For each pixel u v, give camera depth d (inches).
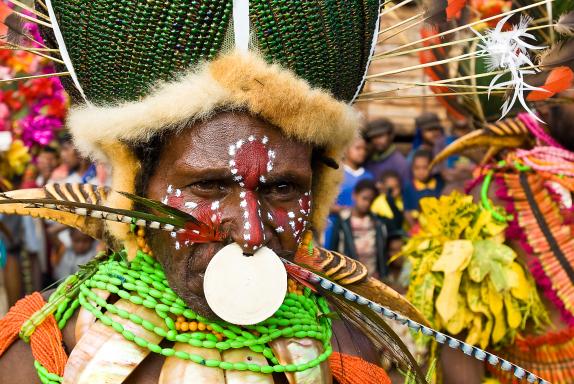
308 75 75.0
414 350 129.0
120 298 78.2
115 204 76.2
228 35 72.4
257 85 70.5
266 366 75.0
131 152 75.3
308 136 73.2
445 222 132.9
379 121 256.8
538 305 127.4
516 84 79.8
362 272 89.1
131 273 77.2
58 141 196.5
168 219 71.8
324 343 80.0
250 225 71.4
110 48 73.0
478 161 147.6
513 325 126.2
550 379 127.4
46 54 82.4
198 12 71.4
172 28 71.7
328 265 87.2
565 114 125.5
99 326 75.2
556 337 126.2
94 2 72.6
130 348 73.9
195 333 74.9
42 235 218.4
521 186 129.4
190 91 70.5
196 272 73.2
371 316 78.1
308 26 73.9
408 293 132.4
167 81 72.7
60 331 78.5
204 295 73.1
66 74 76.0
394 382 94.0
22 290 208.4
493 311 126.3
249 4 72.1
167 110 70.9
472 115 132.3
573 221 126.8
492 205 131.2
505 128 130.5
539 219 127.6
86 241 225.0
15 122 153.9
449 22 101.1
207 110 70.9
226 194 72.9
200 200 72.9
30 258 211.5
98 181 108.2
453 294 126.9
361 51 79.1
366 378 86.5
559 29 90.7
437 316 129.3
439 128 257.4
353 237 233.3
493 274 126.0
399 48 81.7
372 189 237.0
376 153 255.4
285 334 77.3
